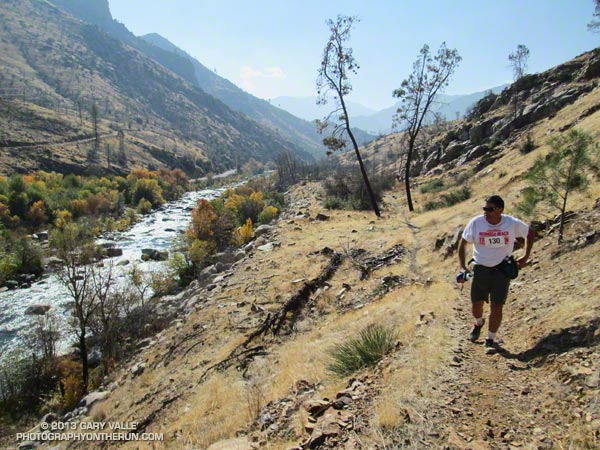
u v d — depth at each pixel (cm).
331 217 2939
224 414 708
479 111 6050
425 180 4947
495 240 495
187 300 2172
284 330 1162
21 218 6456
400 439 372
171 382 1110
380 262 1433
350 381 559
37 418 2008
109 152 13738
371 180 4666
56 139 13238
